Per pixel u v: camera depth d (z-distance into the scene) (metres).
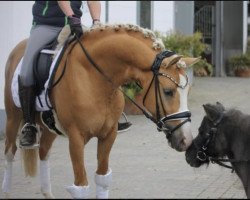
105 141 6.57
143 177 8.86
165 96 6.03
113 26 6.44
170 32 19.34
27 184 8.38
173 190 8.15
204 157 6.05
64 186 8.31
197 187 8.32
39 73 6.77
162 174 9.04
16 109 7.44
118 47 6.24
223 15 23.73
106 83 6.33
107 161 6.62
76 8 7.06
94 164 9.65
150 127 12.69
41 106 6.84
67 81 6.39
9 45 12.45
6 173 7.57
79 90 6.28
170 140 6.10
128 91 12.10
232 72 23.11
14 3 12.54
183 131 6.00
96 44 6.36
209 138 5.96
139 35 6.38
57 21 7.03
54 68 6.58
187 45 18.55
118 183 8.49
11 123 7.53
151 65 6.12
